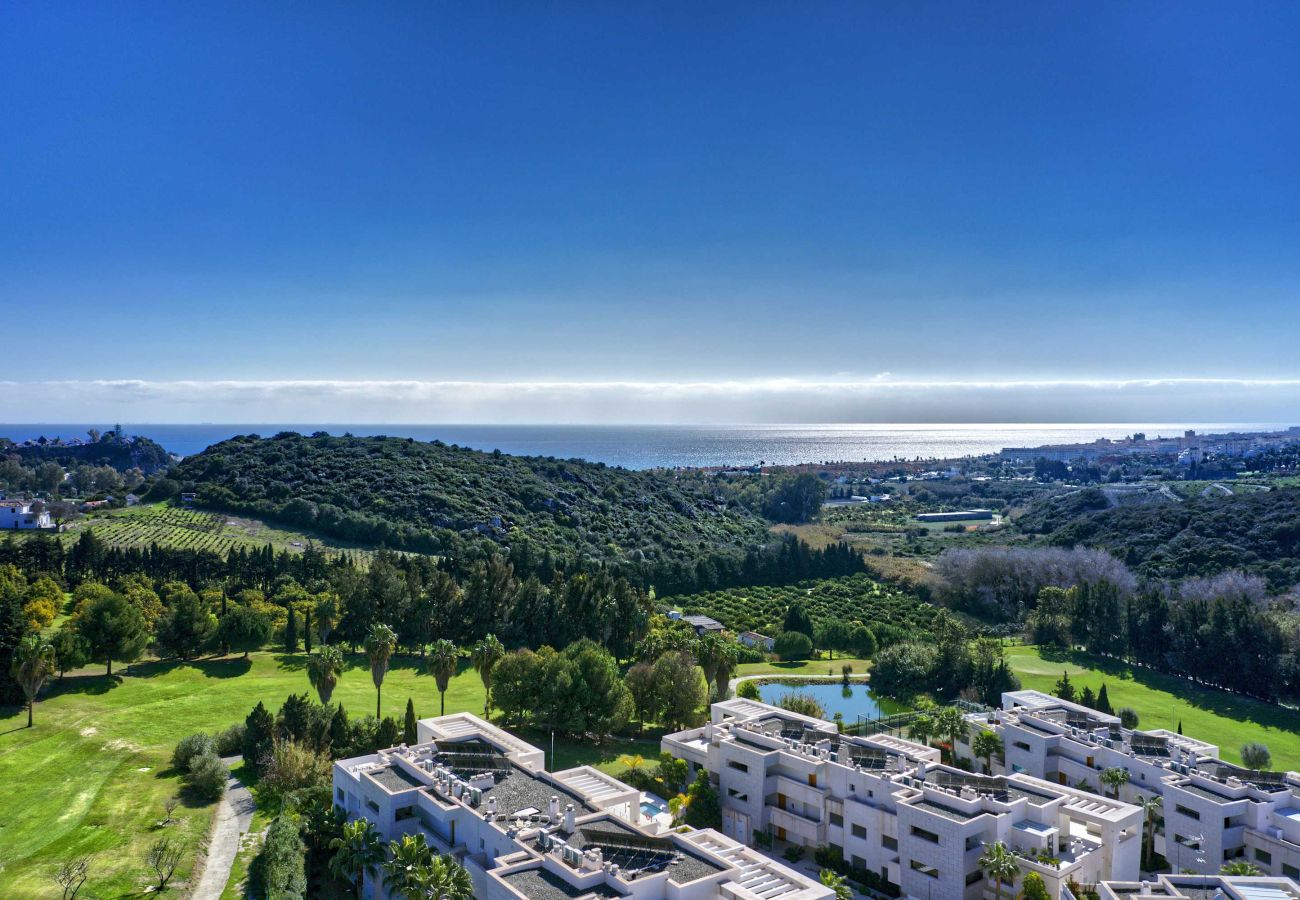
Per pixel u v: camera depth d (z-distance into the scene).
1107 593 174.88
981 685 139.88
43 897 68.81
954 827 71.25
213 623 145.00
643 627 154.00
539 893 55.75
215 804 87.88
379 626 111.38
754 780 88.62
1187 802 80.19
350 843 65.62
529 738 111.69
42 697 115.19
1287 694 145.88
